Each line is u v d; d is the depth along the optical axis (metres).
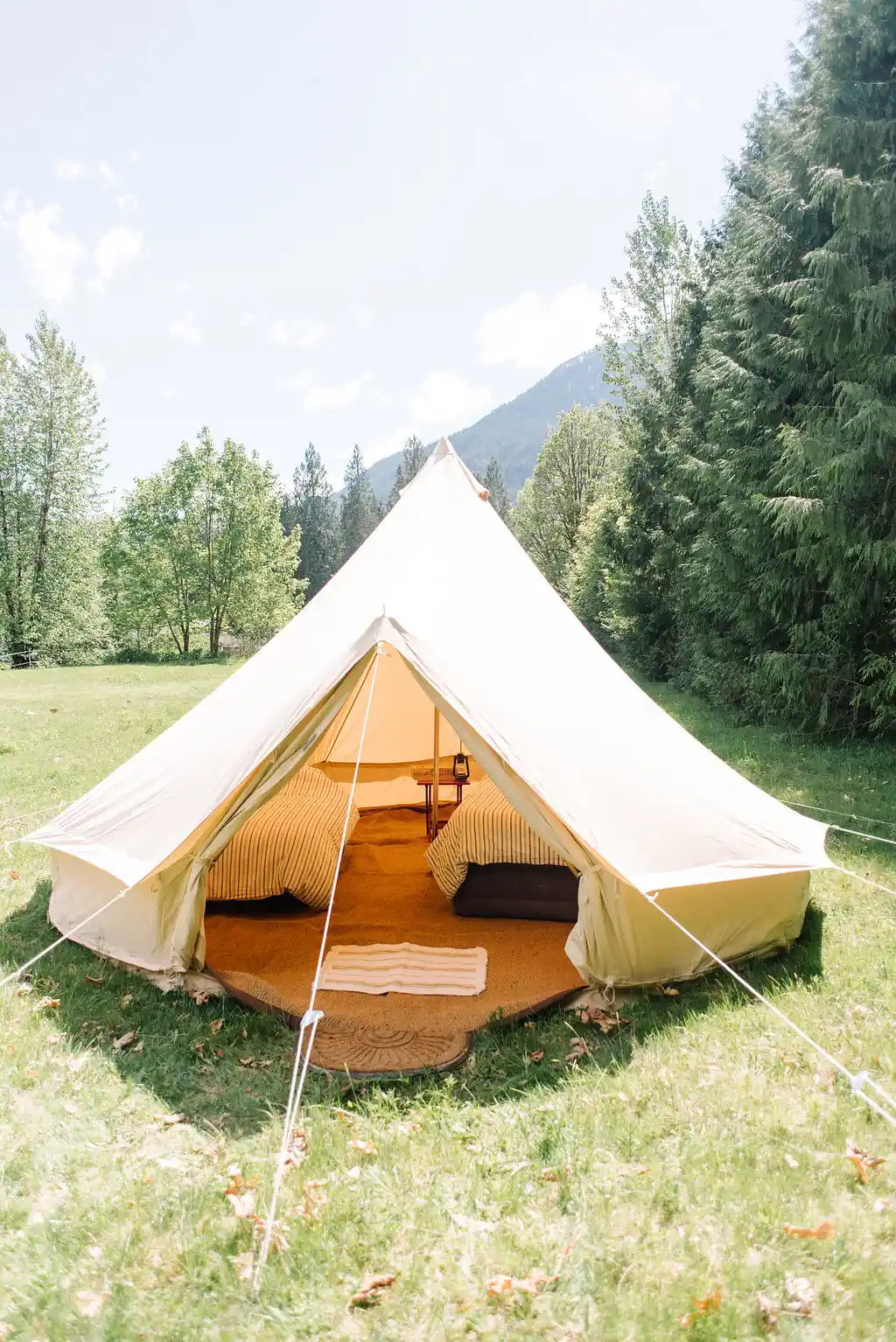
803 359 10.59
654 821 4.34
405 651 4.36
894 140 9.66
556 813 4.03
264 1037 3.87
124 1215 2.64
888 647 10.59
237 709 4.97
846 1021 3.89
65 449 28.88
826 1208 2.64
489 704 4.34
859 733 11.12
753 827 4.60
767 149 12.43
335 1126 3.13
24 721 13.91
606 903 4.11
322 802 6.15
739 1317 2.24
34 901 5.54
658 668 19.61
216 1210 2.67
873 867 6.10
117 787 4.99
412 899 5.70
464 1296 2.34
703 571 13.55
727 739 11.38
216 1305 2.31
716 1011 3.99
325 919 5.32
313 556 74.38
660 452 17.92
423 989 4.30
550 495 36.44
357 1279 2.40
